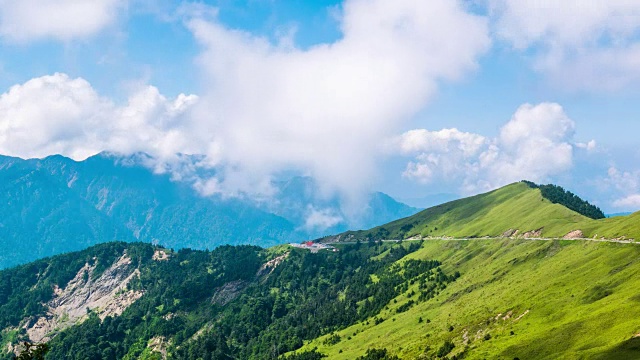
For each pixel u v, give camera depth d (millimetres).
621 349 174500
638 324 184000
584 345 192125
